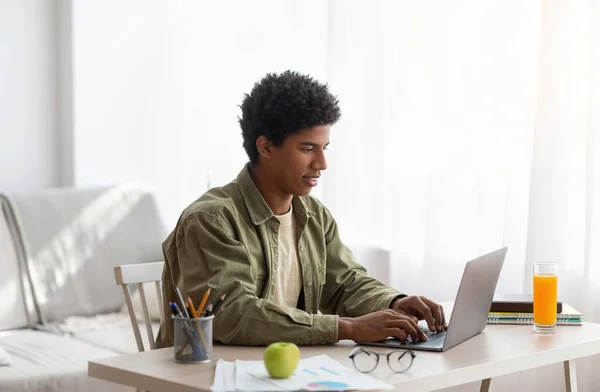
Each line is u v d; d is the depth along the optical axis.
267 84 1.71
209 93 3.78
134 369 1.36
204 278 1.63
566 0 2.47
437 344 1.57
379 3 2.97
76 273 3.26
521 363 1.50
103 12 3.69
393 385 1.29
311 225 1.89
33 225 3.21
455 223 2.79
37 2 3.67
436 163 2.83
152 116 3.84
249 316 1.56
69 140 3.69
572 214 2.47
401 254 2.92
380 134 3.00
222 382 1.26
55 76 3.73
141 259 3.42
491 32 2.67
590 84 2.42
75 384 2.57
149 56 3.82
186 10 3.84
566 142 2.47
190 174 3.85
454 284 2.80
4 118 3.61
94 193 3.41
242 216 1.74
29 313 3.13
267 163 1.74
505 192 2.63
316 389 1.21
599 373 2.45
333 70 3.08
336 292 1.91
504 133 2.63
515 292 2.58
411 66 2.89
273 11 3.54
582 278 2.45
